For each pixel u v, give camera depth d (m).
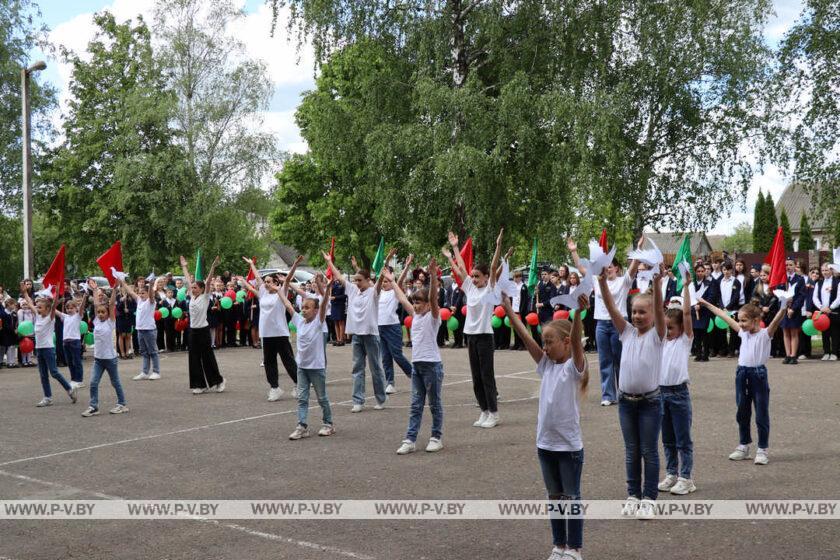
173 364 18.73
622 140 22.27
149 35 39.22
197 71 37.31
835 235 23.47
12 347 19.19
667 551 5.29
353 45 24.72
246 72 37.69
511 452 8.33
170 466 8.07
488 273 9.77
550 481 5.18
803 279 15.07
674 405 6.71
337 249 40.44
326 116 25.22
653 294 6.07
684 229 29.80
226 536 5.82
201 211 36.28
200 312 13.26
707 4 25.27
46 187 38.56
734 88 27.16
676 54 25.28
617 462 7.74
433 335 8.54
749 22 27.17
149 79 37.91
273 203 41.22
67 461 8.42
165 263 38.12
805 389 11.81
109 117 37.81
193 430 10.03
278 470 7.79
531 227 24.12
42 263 42.53
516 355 18.70
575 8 23.22
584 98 21.95
